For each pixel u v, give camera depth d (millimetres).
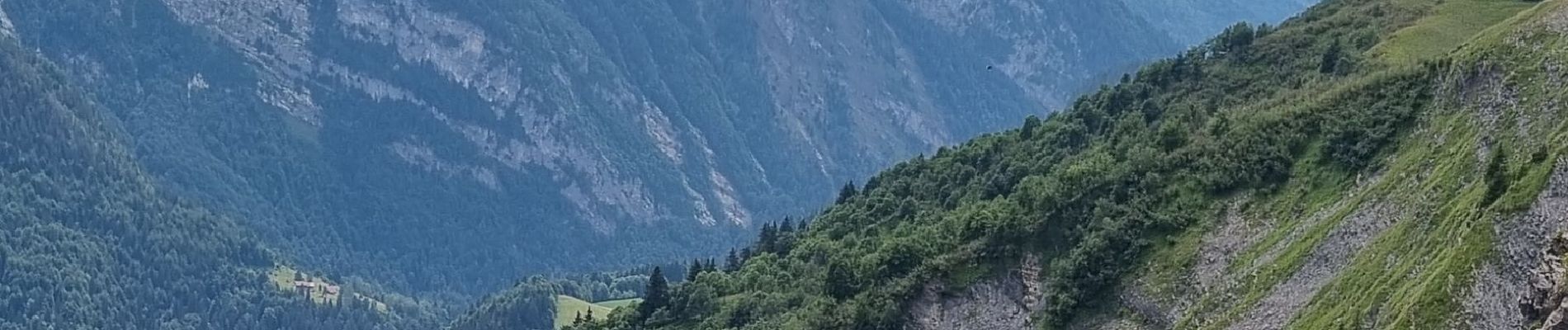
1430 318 109312
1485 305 106750
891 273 175500
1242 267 146375
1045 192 168125
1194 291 149000
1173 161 165125
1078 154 193125
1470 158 131375
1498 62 142750
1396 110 152750
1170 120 179500
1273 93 184000
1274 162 157000
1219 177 158875
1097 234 159875
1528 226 107250
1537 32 141875
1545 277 100375
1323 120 158375
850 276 180500
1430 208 127688
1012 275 165625
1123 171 166750
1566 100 128125
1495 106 137750
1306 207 148875
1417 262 118812
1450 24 183500
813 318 178375
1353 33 191625
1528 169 113062
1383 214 135125
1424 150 141625
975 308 166625
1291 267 139500
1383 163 146750
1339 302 127125
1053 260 163000
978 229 172250
